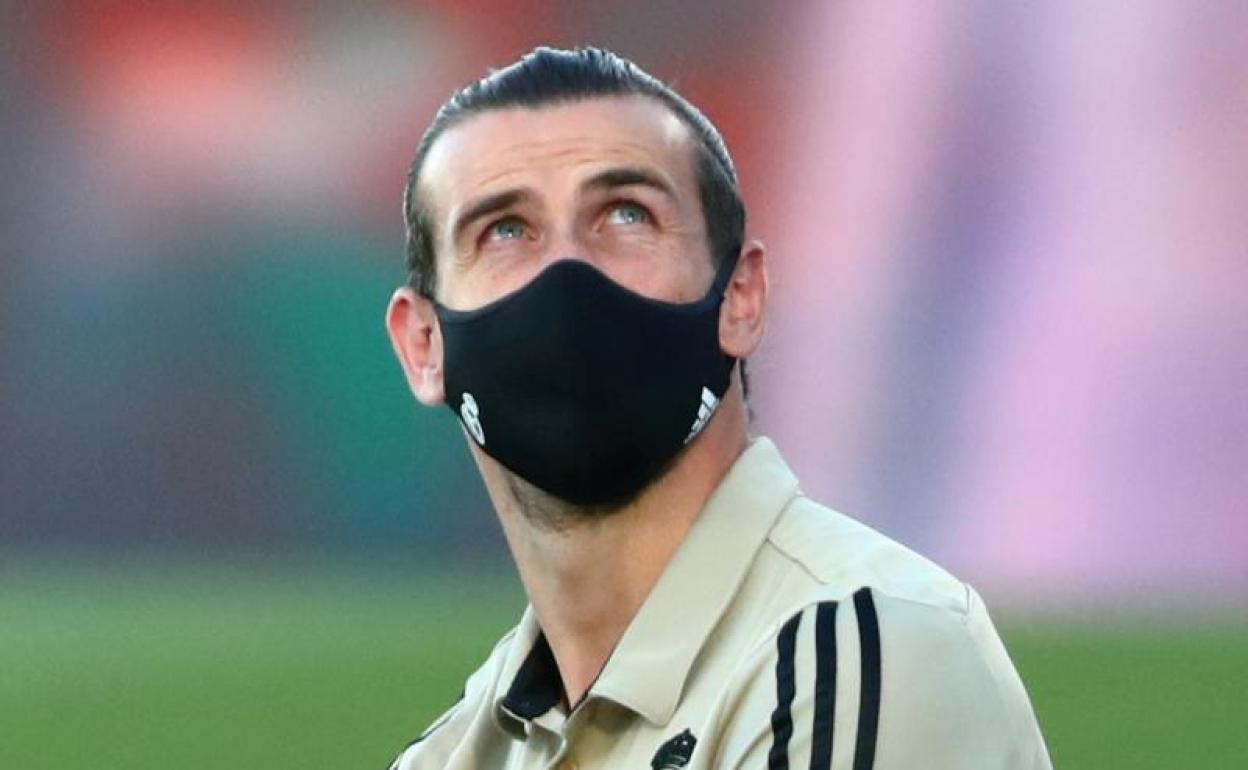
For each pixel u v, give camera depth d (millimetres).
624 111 8477
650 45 64938
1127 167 63000
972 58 64188
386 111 64812
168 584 59531
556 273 8297
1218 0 63406
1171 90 63375
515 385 8367
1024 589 57062
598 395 8305
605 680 8297
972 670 7727
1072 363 61344
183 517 63219
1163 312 61469
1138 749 34688
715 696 8156
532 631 9031
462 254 8523
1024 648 45500
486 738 9367
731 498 8484
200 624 52281
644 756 8219
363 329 63062
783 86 64438
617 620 8602
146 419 63906
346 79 65125
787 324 61906
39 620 53969
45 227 65188
